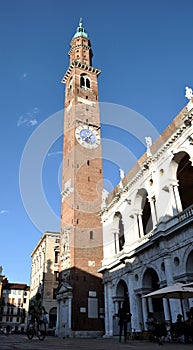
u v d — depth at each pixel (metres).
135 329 33.94
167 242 30.48
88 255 51.78
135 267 36.62
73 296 48.06
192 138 29.50
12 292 121.31
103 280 45.16
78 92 68.12
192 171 35.19
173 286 21.69
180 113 33.34
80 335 45.62
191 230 27.64
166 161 33.50
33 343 16.12
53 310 68.38
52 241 75.19
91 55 82.19
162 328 20.12
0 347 11.68
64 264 53.81
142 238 35.72
